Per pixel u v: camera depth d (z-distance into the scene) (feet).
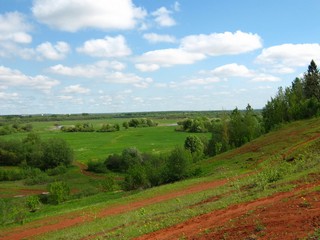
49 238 81.82
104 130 596.70
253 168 126.21
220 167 144.46
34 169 305.94
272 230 39.73
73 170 312.71
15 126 576.20
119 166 310.24
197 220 56.90
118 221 80.64
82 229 82.89
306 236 35.86
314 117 202.39
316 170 69.51
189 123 540.11
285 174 80.02
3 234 96.94
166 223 60.44
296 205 46.09
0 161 343.87
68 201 160.86
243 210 53.88
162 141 445.37
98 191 189.57
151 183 150.61
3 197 216.54
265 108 243.81
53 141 345.31
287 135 162.81
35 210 140.05
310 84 260.01
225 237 41.91
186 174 146.30
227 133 230.89
